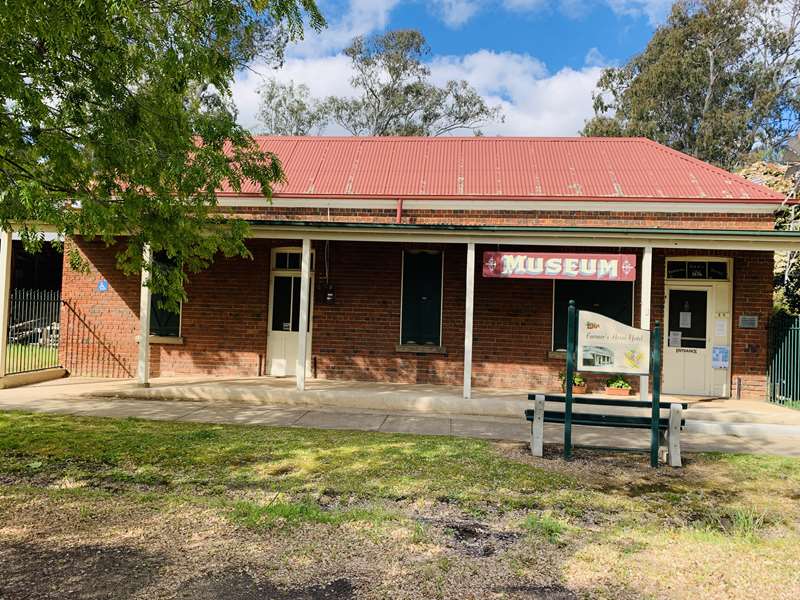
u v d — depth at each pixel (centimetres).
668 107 3697
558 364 1162
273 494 540
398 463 648
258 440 734
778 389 1084
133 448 677
